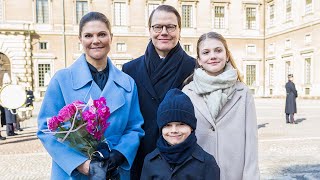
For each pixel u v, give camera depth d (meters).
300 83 35.84
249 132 3.00
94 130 2.54
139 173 3.32
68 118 2.51
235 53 42.81
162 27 3.28
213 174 2.61
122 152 2.74
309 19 34.22
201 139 3.01
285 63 38.94
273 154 8.90
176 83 3.33
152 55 3.40
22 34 35.69
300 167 7.56
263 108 24.34
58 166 2.77
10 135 12.91
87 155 2.65
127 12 39.50
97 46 2.93
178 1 40.75
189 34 41.28
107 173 2.65
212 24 41.97
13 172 7.47
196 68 3.24
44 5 37.25
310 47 34.06
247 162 2.94
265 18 43.50
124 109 2.96
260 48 43.59
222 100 2.96
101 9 38.94
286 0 38.69
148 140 3.27
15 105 12.29
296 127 14.05
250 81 43.38
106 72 3.09
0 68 35.25
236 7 42.62
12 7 35.88
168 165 2.62
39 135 2.77
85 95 2.86
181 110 2.62
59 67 37.62
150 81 3.35
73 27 38.06
